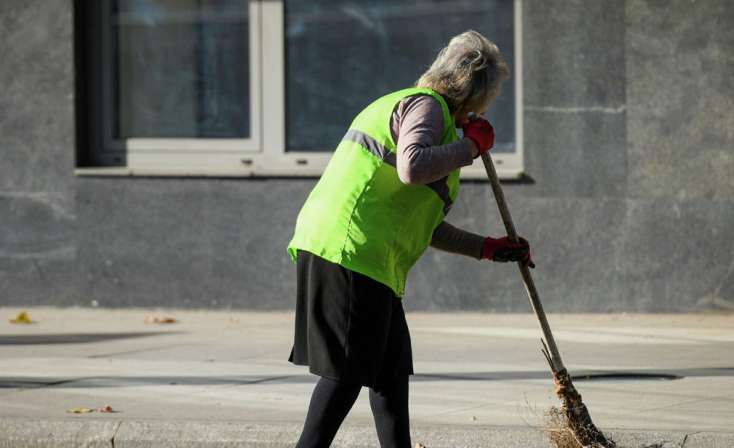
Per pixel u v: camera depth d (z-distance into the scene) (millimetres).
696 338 24438
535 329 26016
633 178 27828
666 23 27531
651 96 27672
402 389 12727
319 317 12297
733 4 27328
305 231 12477
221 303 29453
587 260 28016
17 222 30062
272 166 29672
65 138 29844
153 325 27375
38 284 30094
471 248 13281
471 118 12508
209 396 18750
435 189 12344
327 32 29500
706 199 27594
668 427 15930
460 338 24844
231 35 29922
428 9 29031
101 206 29766
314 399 12375
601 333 25250
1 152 30047
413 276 28656
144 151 30234
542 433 15430
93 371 21172
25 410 17625
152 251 29641
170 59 30219
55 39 29750
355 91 29453
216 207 29375
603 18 27719
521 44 28219
